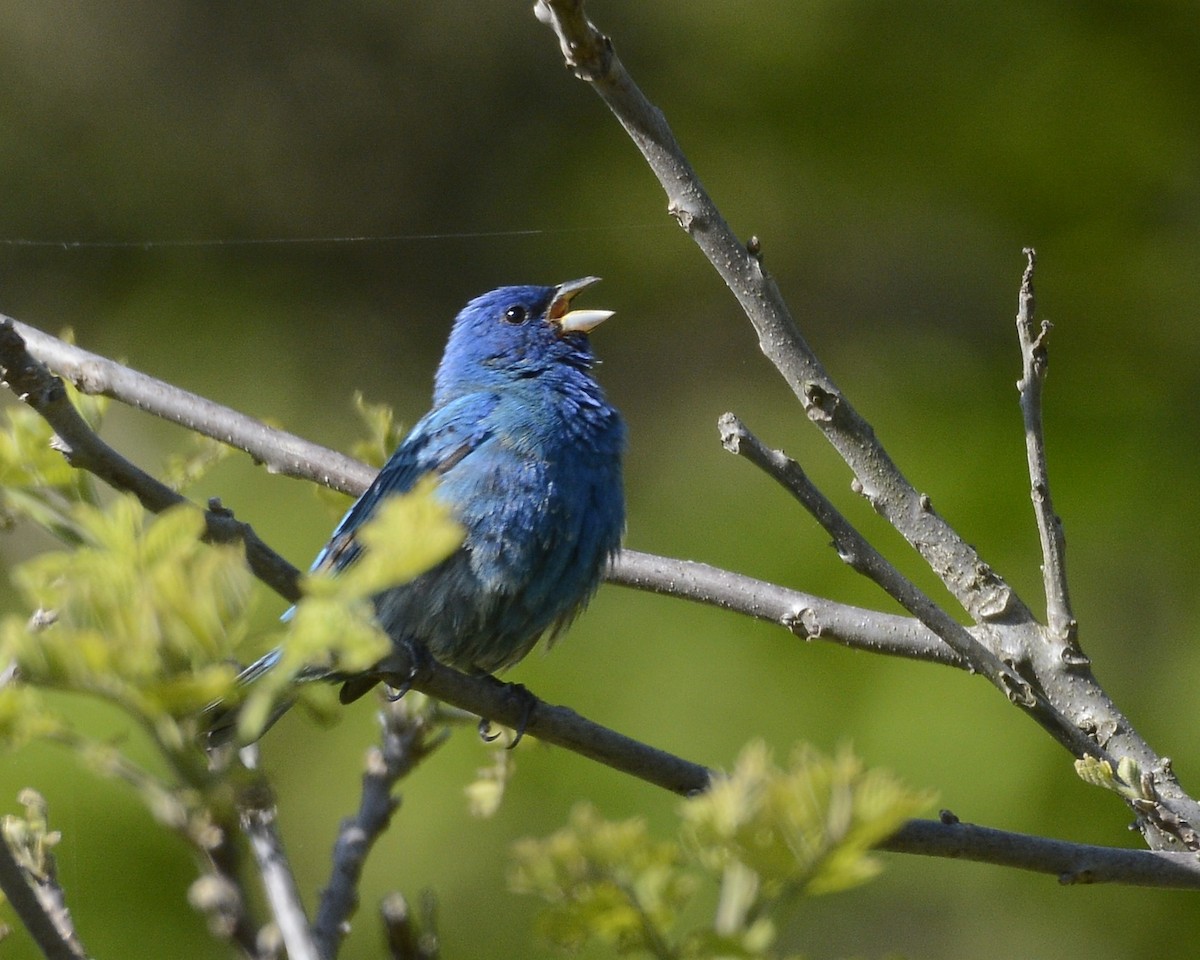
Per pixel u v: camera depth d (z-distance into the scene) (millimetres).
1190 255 12125
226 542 5617
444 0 16891
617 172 15055
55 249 15789
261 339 15039
